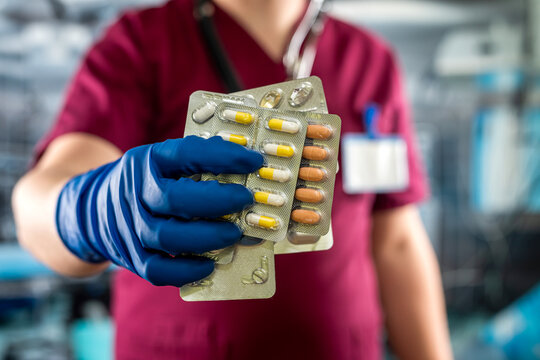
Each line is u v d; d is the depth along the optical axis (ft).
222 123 1.40
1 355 4.94
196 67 2.18
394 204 2.59
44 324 5.12
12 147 5.02
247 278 1.34
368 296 2.42
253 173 1.35
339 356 2.22
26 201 1.72
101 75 2.12
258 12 2.27
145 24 2.21
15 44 5.04
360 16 6.07
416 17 6.20
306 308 2.11
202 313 2.04
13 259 4.99
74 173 1.83
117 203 1.35
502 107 6.49
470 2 6.33
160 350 2.09
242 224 1.32
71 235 1.55
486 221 6.49
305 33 2.33
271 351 2.09
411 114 6.26
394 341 2.73
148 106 2.18
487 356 6.47
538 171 6.63
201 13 2.24
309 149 1.34
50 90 5.18
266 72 2.24
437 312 2.67
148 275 1.27
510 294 6.55
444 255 6.38
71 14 5.20
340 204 2.30
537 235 6.63
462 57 6.35
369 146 2.42
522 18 6.45
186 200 1.22
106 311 5.33
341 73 2.40
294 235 1.41
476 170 6.44
